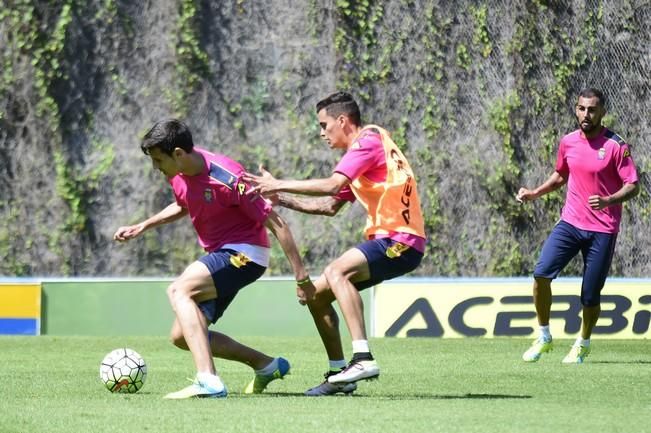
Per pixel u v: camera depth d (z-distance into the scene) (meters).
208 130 52.47
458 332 42.09
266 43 52.84
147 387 23.80
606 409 18.81
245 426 16.25
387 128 52.00
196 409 18.39
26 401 20.14
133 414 17.69
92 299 44.00
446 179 51.81
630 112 52.16
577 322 41.69
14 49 51.72
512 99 51.97
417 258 20.97
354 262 20.67
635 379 25.62
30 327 43.62
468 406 19.19
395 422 16.75
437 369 28.81
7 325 43.62
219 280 20.56
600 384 24.34
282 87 52.62
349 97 21.41
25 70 51.69
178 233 52.50
